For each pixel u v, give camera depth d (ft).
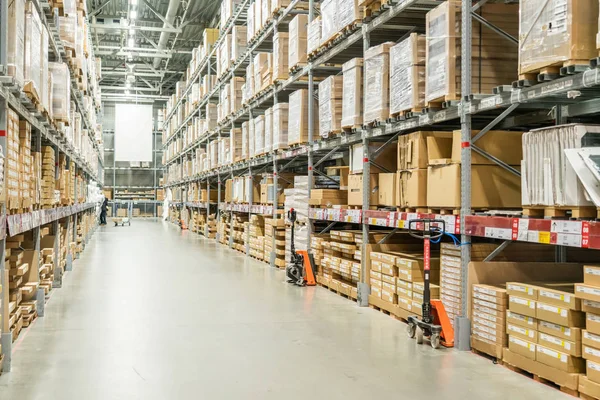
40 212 17.79
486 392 11.32
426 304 15.07
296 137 27.43
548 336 11.69
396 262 18.31
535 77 12.29
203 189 61.36
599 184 10.40
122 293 23.15
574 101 14.30
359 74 21.03
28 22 13.93
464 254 14.61
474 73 14.97
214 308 20.07
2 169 11.72
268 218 34.68
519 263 14.67
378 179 20.70
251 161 37.60
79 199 35.70
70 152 28.27
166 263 34.24
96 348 14.53
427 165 16.71
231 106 41.81
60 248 26.35
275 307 20.33
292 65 27.78
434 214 16.10
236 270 31.09
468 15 14.48
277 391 11.28
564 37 11.08
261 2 32.81
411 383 11.84
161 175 106.52
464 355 14.06
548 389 11.53
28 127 15.47
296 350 14.43
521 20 12.34
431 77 15.87
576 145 11.03
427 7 18.11
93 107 50.06
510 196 14.99
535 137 12.21
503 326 13.21
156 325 17.28
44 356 13.75
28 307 17.02
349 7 20.88
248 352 14.23
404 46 17.40
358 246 21.90
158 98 95.20
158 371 12.59
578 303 10.93
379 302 19.62
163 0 61.36
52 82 19.62
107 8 64.85
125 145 90.22
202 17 66.28
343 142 22.66
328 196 25.04
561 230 11.12
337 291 23.56
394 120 18.20
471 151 14.71
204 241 52.42
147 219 99.71
